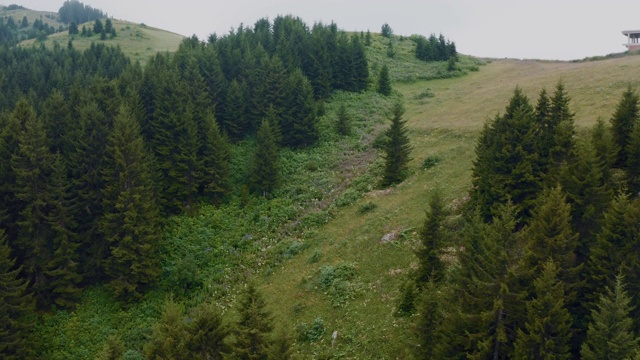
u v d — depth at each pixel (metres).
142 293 37.50
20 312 32.03
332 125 64.62
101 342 33.31
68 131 42.53
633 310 19.38
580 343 19.81
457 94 75.38
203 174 48.09
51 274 35.12
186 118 48.12
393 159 47.81
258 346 21.53
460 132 54.28
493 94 68.50
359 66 78.38
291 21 102.25
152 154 45.53
